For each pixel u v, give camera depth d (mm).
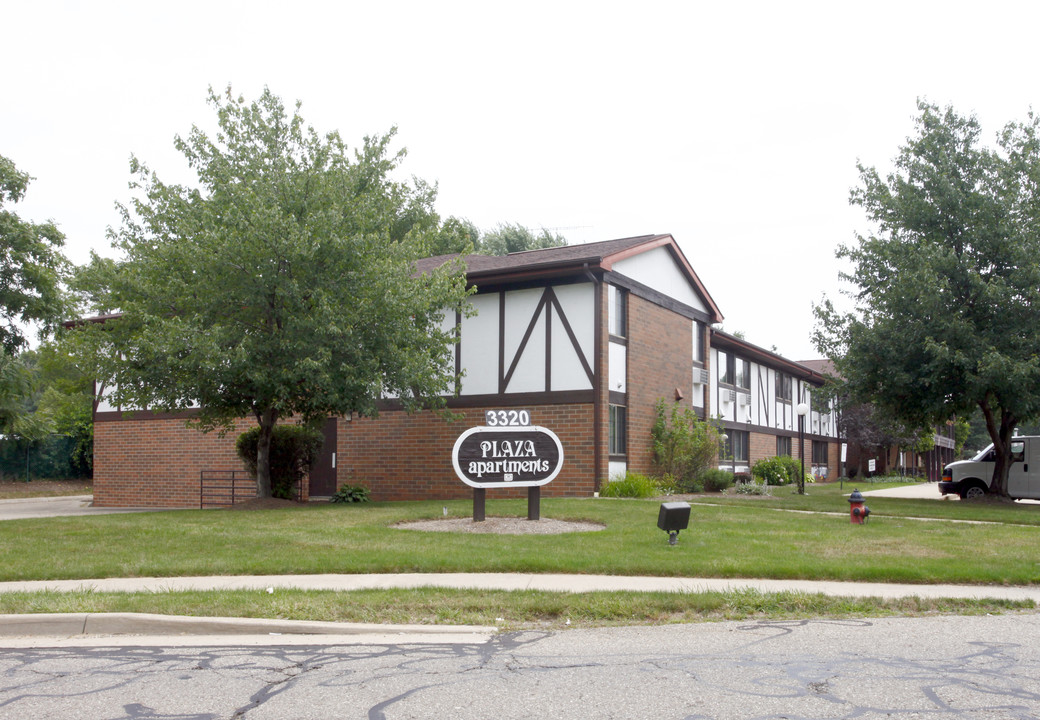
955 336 19984
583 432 19281
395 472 21453
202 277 15938
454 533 12328
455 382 19344
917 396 21453
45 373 36250
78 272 18109
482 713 4945
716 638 6895
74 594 8164
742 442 30047
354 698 5258
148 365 16297
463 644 6727
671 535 11016
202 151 16844
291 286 15453
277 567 9680
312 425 18094
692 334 24531
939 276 20578
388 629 7184
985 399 21234
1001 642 6723
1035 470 21594
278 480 19234
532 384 19938
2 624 7223
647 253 21875
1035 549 11266
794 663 6062
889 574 9328
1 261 22250
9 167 22188
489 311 20641
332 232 15875
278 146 17078
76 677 5797
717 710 4965
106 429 25906
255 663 6148
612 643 6734
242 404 17234
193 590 8461
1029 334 19719
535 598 8039
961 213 20734
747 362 30797
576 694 5301
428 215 37469
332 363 16188
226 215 15680
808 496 22250
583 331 19516
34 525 13445
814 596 8227
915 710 4961
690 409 22672
